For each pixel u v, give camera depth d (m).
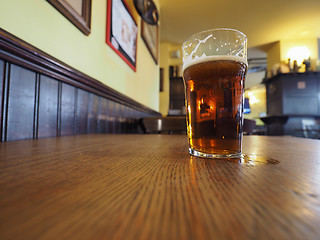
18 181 0.13
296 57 3.80
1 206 0.08
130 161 0.20
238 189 0.11
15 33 0.57
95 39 1.01
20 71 0.56
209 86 0.23
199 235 0.06
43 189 0.11
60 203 0.09
